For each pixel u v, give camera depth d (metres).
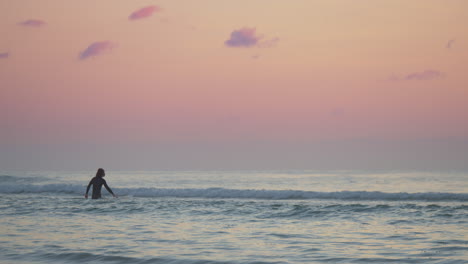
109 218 23.55
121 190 37.69
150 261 13.78
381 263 13.07
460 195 30.98
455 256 13.70
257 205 28.25
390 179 70.81
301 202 30.31
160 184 57.72
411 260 13.33
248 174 95.75
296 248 15.48
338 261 13.43
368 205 26.75
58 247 15.94
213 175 88.69
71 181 63.12
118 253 14.88
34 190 40.31
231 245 16.12
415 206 26.28
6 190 40.22
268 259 13.80
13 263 13.82
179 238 17.61
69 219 23.22
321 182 62.16
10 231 19.45
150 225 21.08
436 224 20.44
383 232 18.56
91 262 13.85
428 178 73.50
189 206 28.25
